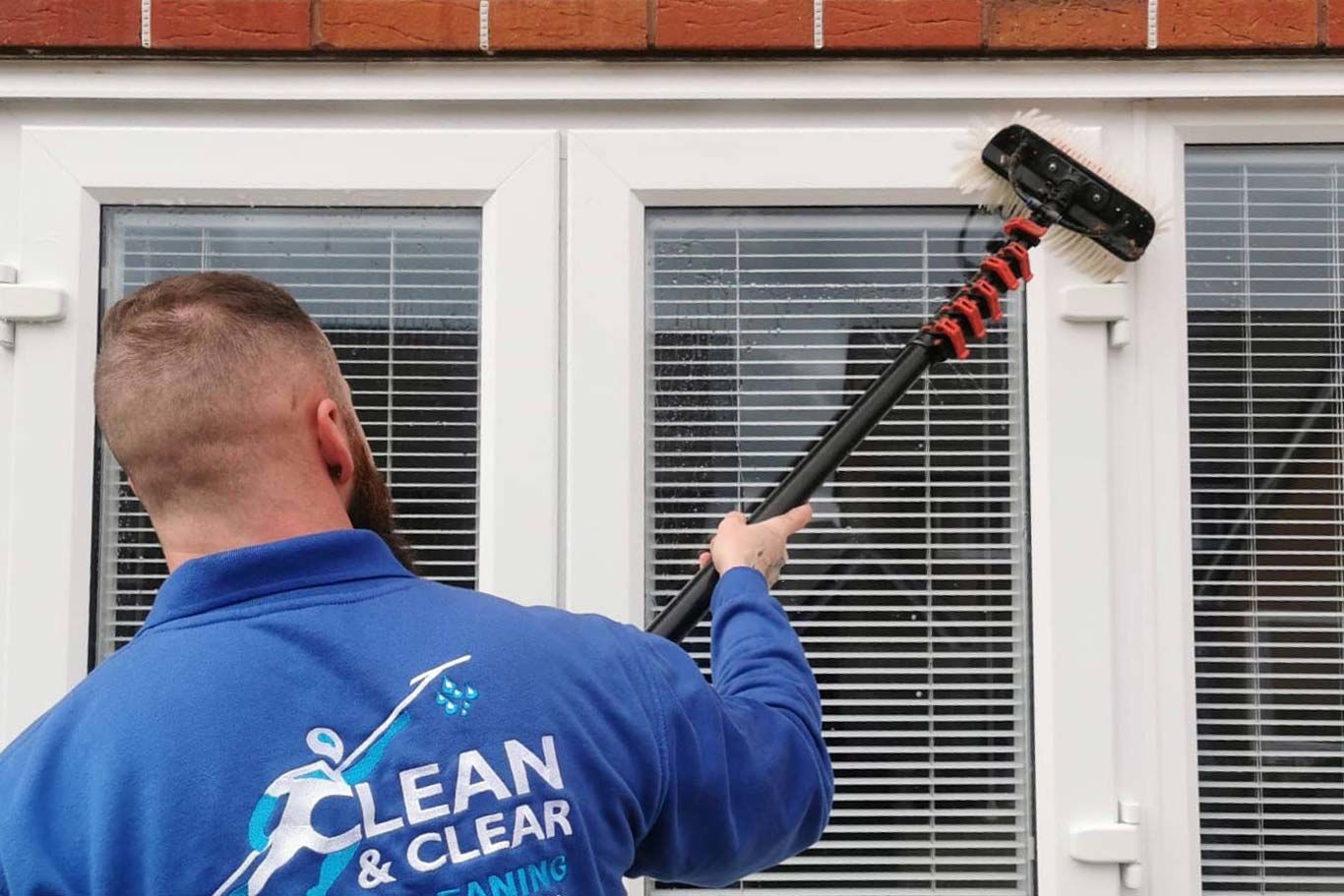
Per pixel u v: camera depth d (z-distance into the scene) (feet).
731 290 4.22
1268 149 4.24
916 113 4.15
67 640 3.98
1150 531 4.10
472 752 2.08
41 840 1.93
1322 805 4.16
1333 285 4.20
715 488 4.19
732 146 4.08
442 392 4.17
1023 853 4.09
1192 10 3.97
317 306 4.18
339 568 2.23
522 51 3.98
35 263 4.02
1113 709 4.03
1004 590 4.16
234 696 2.00
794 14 3.97
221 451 2.22
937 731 4.14
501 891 2.01
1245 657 4.18
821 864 4.12
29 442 4.00
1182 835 4.04
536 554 4.04
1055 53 4.01
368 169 4.07
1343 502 4.21
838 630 4.18
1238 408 4.23
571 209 4.08
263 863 1.89
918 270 4.22
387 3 3.96
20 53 3.96
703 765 2.41
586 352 4.07
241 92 4.04
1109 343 4.09
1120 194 3.71
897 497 4.19
